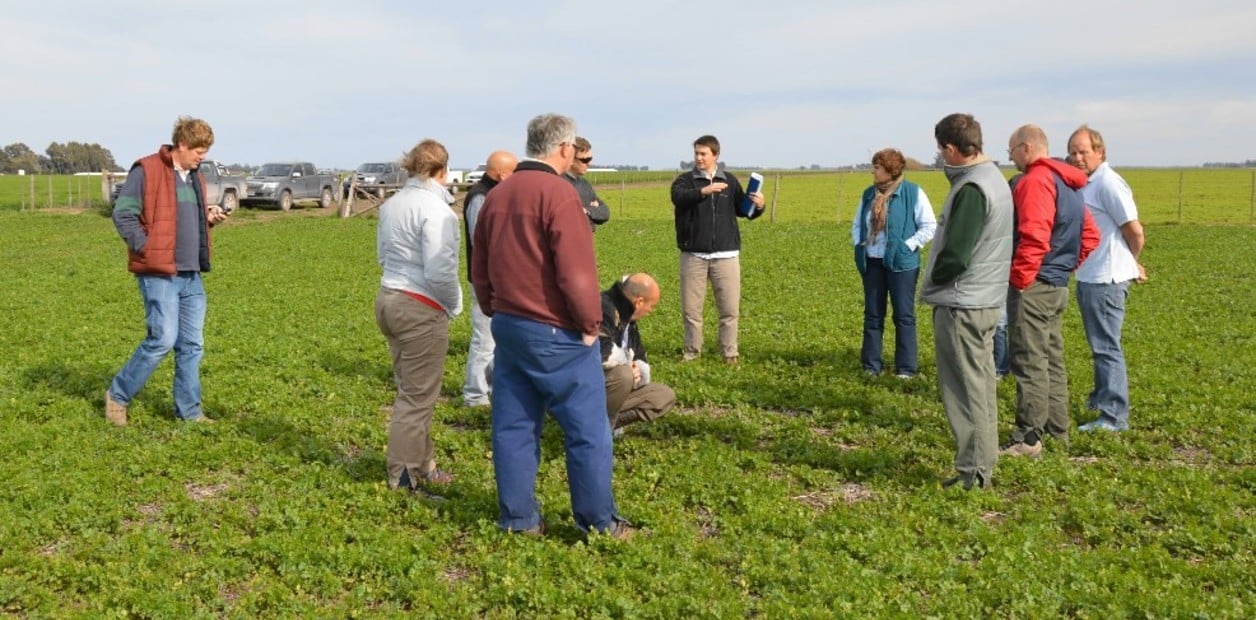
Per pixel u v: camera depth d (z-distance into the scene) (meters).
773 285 18.05
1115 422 8.09
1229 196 53.84
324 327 13.21
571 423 5.54
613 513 5.77
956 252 6.21
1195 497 6.40
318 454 7.43
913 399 9.13
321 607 4.97
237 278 19.17
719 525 6.12
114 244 26.36
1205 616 4.75
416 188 6.32
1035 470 6.90
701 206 10.53
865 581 5.12
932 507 6.23
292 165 43.28
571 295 5.14
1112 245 7.90
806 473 7.04
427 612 4.91
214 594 5.09
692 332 10.95
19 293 16.23
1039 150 6.98
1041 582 5.18
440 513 6.23
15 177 90.06
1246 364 10.62
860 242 10.12
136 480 6.84
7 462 7.08
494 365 5.69
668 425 8.27
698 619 4.80
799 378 10.04
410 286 6.33
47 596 5.00
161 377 9.89
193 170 8.03
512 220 5.27
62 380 9.70
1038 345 7.20
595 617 4.79
